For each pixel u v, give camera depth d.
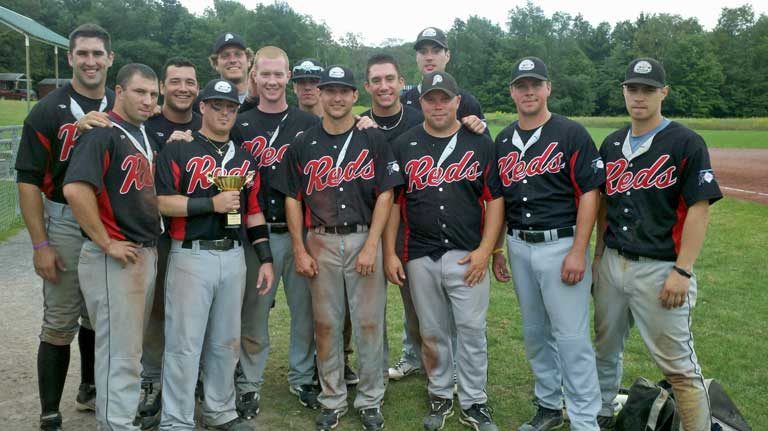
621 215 3.74
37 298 6.84
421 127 4.23
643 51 81.31
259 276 4.02
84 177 3.33
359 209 4.04
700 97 75.56
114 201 3.50
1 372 4.86
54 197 3.84
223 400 4.01
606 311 3.91
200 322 3.78
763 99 76.00
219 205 3.71
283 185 4.11
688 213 3.52
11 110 37.25
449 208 4.05
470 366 4.12
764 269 8.67
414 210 4.14
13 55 68.75
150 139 4.04
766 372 5.14
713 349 5.65
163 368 3.86
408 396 4.69
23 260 8.56
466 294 4.07
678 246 3.60
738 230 11.50
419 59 5.39
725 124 47.72
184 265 3.74
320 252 4.05
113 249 3.45
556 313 3.90
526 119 3.99
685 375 3.66
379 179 4.05
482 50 86.69
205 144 3.87
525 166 3.91
